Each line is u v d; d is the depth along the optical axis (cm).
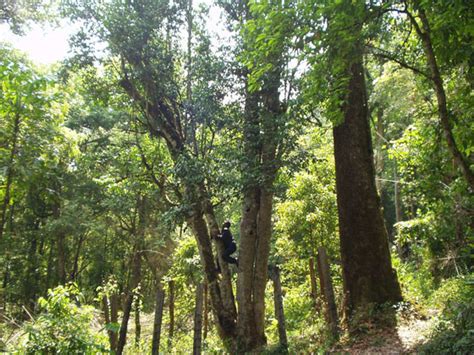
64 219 2066
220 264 1148
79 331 669
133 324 1900
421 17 599
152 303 2498
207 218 1145
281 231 1683
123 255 2770
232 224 2422
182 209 1084
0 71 629
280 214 1535
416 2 573
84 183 2066
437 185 1023
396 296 891
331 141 1734
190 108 1148
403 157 1116
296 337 965
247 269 1081
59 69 1277
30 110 677
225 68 1088
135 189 1462
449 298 847
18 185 751
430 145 905
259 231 1072
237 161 1023
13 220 2512
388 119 2048
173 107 1262
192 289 1702
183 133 1300
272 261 1702
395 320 817
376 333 787
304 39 608
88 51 1240
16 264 2459
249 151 1047
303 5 557
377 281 895
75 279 2600
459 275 1044
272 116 1010
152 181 1381
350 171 950
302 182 1455
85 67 1291
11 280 2486
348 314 898
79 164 1809
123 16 1142
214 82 1098
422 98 1267
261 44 633
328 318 923
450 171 955
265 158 1036
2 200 792
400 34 852
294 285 1839
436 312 823
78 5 1188
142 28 1157
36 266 2558
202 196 1102
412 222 1267
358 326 820
